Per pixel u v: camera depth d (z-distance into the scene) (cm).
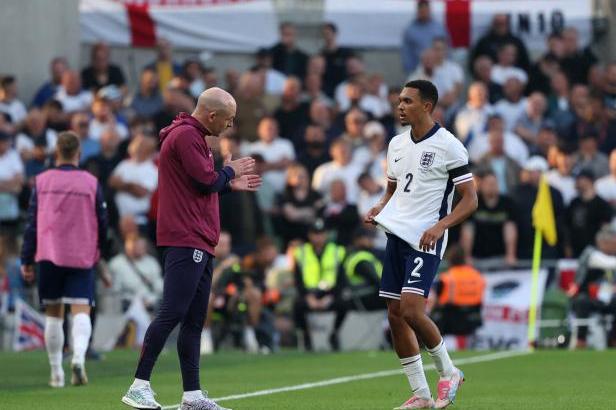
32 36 7794
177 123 3012
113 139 6788
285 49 7938
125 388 3931
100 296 6178
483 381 4200
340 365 4966
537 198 6556
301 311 6150
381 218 3117
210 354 5681
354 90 7412
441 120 7081
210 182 2970
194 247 2983
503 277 6253
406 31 8044
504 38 8050
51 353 4012
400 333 3150
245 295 6069
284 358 5378
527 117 7475
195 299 3025
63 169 3984
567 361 5034
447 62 7731
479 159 6894
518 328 6144
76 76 7375
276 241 6775
